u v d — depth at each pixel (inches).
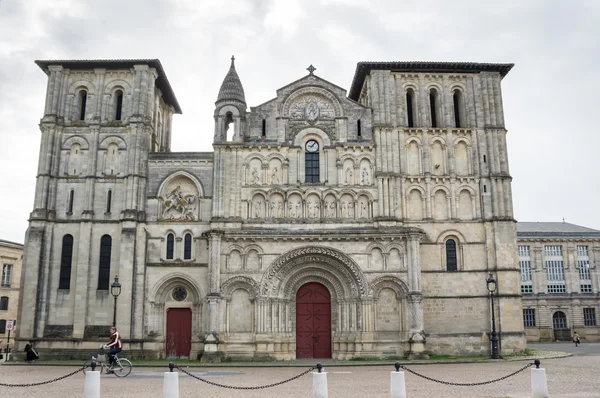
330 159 2055.9
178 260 1973.4
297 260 1929.1
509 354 1925.4
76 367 1649.9
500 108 2133.4
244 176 2025.1
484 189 2064.5
